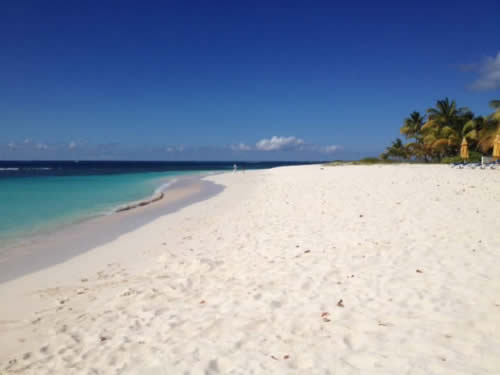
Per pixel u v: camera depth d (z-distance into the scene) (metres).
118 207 14.53
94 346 3.60
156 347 3.49
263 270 5.54
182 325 3.93
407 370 2.82
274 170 40.75
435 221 7.76
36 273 6.29
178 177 38.19
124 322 4.09
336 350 3.21
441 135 38.12
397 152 49.34
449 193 11.33
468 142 36.00
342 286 4.67
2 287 5.60
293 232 7.84
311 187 16.30
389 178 17.31
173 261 6.46
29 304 4.87
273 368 3.02
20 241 8.74
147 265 6.43
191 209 13.41
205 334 3.69
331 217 9.08
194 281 5.29
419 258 5.48
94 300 4.86
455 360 2.91
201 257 6.52
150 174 46.94
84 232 9.76
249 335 3.62
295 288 4.74
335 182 17.55
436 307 3.87
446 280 4.57
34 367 3.29
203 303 4.49
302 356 3.16
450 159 33.53
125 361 3.29
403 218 8.27
